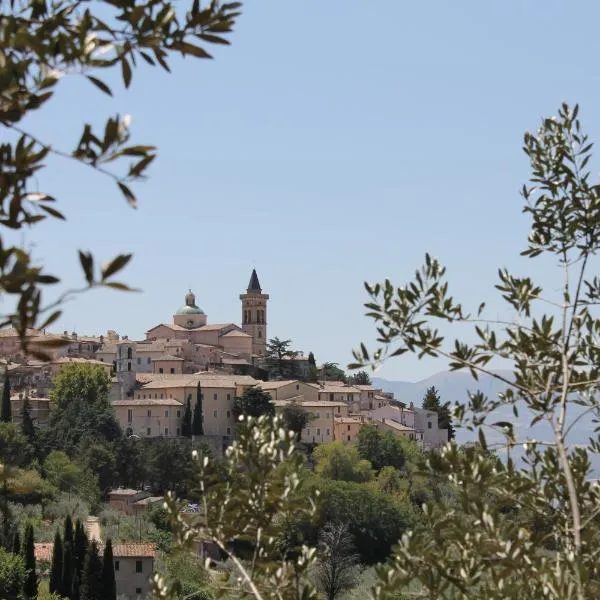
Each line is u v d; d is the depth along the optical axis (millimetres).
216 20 17844
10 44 15789
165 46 17766
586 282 31266
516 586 24828
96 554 140125
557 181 31938
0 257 14461
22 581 120500
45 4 17328
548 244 32125
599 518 29625
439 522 26594
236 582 28234
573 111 32094
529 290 30828
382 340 29578
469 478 27016
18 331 14578
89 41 16391
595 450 30719
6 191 16016
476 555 25859
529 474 30047
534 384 30250
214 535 28484
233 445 28734
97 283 14695
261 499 28312
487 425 30234
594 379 30562
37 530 190375
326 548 30234
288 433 28828
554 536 28734
